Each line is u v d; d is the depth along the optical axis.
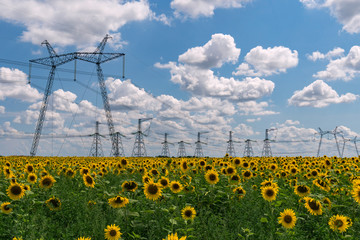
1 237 7.10
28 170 13.18
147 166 16.25
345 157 23.67
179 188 9.56
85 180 10.98
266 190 9.12
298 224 7.91
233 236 7.41
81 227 7.78
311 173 13.79
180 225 7.71
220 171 12.65
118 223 7.87
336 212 9.08
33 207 9.23
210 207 10.16
